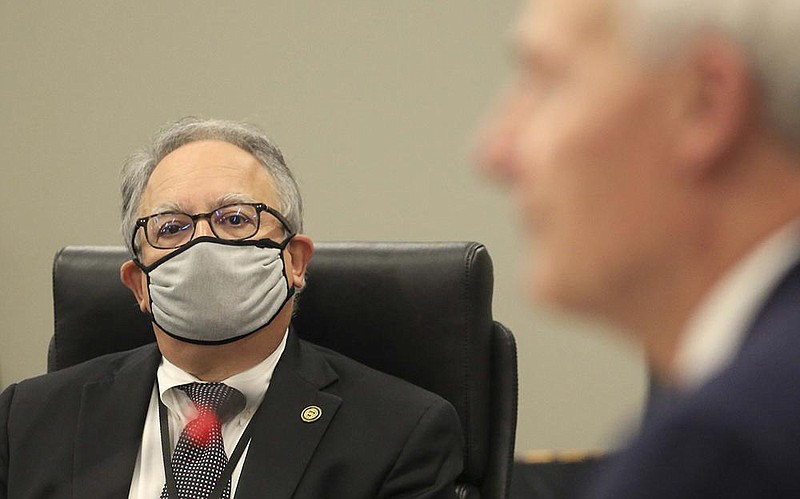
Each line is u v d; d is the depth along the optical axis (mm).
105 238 8633
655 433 831
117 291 4953
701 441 796
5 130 8562
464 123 8203
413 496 4090
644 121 910
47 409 4453
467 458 4570
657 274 942
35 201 8633
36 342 8805
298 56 8281
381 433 4188
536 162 957
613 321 981
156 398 4398
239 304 4141
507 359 4656
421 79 8195
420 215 8344
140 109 8461
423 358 4617
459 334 4574
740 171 903
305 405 4230
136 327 4930
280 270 4258
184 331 4176
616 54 917
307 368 4359
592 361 8438
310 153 8359
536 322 8406
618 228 934
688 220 919
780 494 764
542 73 965
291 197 4414
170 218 4246
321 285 4750
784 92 866
